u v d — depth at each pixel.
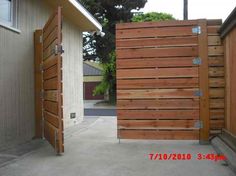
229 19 5.71
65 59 10.12
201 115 6.77
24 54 7.30
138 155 5.79
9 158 5.57
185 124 6.81
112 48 24.25
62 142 5.81
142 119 6.91
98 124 10.72
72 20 10.79
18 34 7.08
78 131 8.97
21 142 7.08
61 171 4.76
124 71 6.96
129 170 4.80
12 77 6.79
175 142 7.04
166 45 6.86
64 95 9.92
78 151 6.13
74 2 8.86
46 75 7.04
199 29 6.78
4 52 6.50
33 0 7.84
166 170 4.80
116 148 6.41
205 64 6.76
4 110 6.46
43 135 7.62
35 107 7.68
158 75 6.88
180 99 6.82
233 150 5.29
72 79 10.81
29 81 7.48
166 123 6.86
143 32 6.92
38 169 4.87
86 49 24.30
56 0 8.52
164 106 6.86
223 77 6.77
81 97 11.82
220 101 6.79
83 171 4.76
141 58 6.92
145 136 6.90
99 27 12.11
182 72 6.81
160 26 6.88
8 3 6.93
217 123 6.80
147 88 6.90
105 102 28.22
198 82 6.79
